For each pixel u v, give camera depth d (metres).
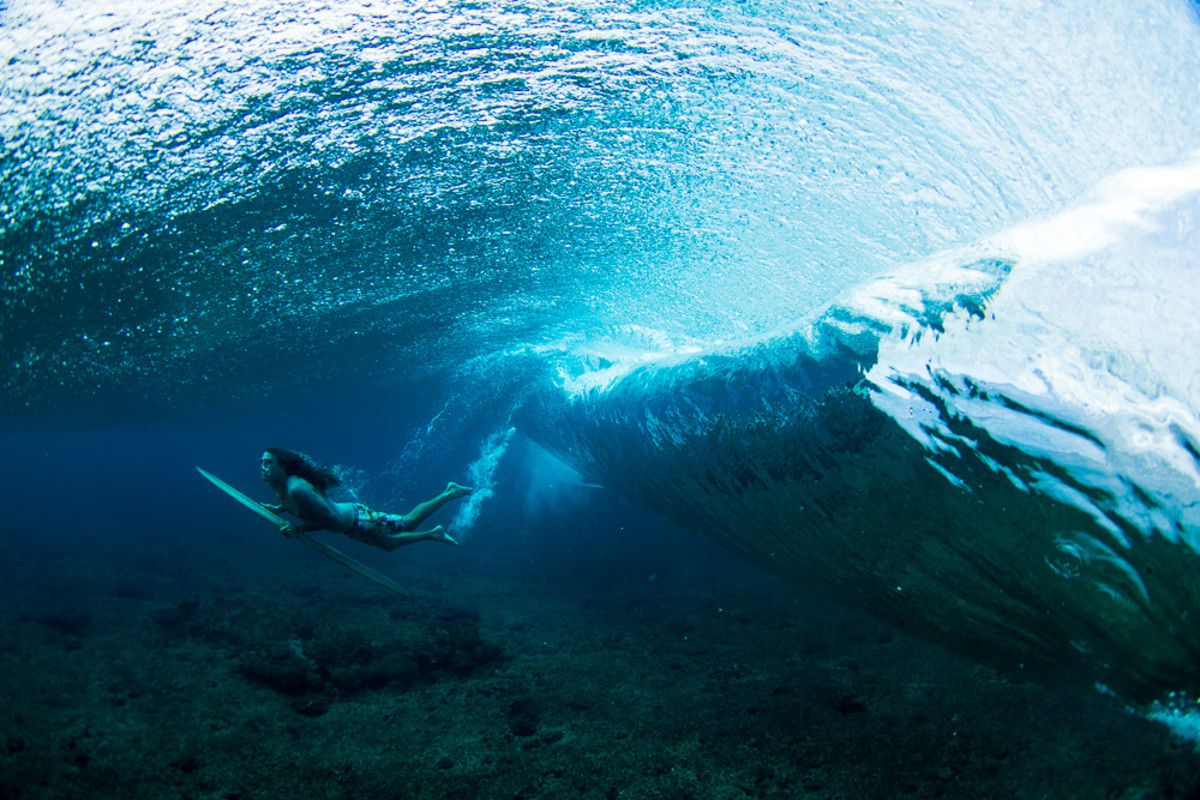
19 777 3.93
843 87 3.79
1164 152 3.62
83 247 5.43
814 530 3.75
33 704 5.06
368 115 4.29
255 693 6.08
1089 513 2.37
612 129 4.46
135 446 53.94
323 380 15.04
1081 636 2.66
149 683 6.02
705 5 3.57
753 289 5.40
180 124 4.19
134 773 4.36
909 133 3.84
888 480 3.01
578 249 6.10
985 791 3.81
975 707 5.01
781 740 4.98
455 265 6.95
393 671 6.56
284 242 6.07
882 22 3.46
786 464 3.68
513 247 6.42
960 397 2.60
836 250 4.61
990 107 3.63
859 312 3.14
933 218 4.10
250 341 9.55
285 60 3.80
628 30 3.74
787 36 3.65
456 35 3.74
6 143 3.99
